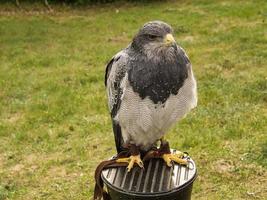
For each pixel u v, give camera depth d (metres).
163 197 4.27
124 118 4.59
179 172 4.57
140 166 4.63
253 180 7.11
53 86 11.02
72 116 9.52
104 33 15.22
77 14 17.84
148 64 4.38
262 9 15.97
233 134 8.21
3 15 17.72
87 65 12.45
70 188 7.38
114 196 4.44
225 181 7.14
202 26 14.90
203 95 9.66
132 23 16.03
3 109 10.09
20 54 13.65
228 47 12.66
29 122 9.39
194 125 8.58
